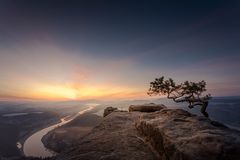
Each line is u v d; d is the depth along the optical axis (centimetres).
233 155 660
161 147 949
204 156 679
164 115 1278
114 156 1060
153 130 1087
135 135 1370
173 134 879
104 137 1419
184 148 739
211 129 877
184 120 1070
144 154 1063
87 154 1126
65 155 1180
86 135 1556
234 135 772
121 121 1877
